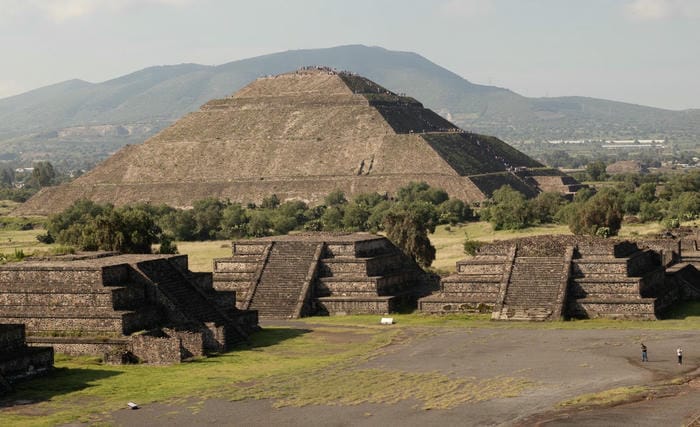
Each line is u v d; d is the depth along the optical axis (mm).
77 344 92938
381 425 66812
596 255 118812
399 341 102125
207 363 90688
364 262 127188
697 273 138375
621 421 65625
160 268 105750
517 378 80438
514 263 120938
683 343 94062
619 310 112375
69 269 97688
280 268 130250
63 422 68562
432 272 150500
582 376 80438
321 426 66938
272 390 77688
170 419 69188
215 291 113188
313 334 108438
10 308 98000
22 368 82250
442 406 71250
